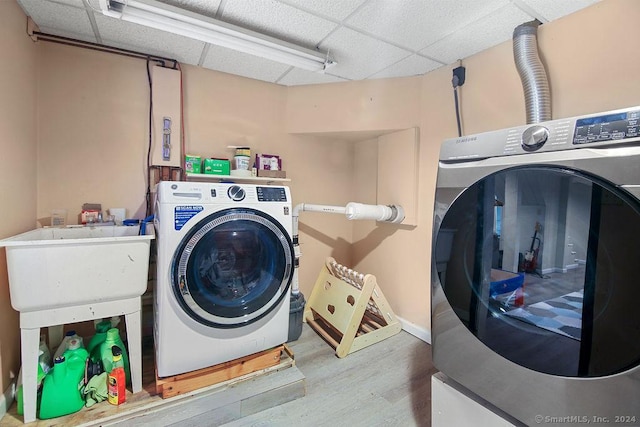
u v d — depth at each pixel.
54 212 2.02
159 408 1.56
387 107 2.65
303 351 2.34
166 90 2.32
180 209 1.59
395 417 1.67
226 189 1.74
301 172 3.01
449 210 1.24
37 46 1.93
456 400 1.20
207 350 1.67
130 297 1.61
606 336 0.82
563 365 0.91
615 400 0.80
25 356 1.41
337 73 2.57
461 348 1.18
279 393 1.76
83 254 1.47
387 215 2.57
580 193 0.88
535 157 0.98
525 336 1.00
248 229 1.80
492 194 1.10
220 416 1.60
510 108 1.95
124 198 2.23
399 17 1.76
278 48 2.01
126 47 2.16
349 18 1.79
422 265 2.56
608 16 1.52
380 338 2.51
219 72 2.56
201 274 1.66
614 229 0.81
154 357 1.93
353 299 2.46
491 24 1.80
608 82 1.52
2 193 1.48
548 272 0.95
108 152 2.17
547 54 1.75
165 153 2.33
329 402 1.78
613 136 0.82
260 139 2.77
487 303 1.11
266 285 1.85
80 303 1.50
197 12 1.73
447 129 2.36
